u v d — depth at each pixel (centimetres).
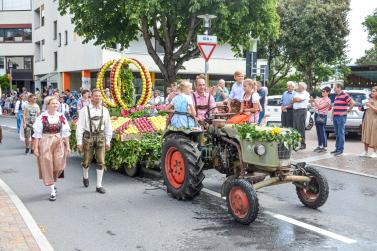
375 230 638
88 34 2128
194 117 828
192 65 3572
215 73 3659
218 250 559
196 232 628
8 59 5344
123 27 2108
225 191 689
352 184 936
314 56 3466
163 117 1060
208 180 970
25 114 1391
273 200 802
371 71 2662
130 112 1073
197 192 790
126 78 1136
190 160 768
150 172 1004
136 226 655
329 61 3525
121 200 803
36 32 4628
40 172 796
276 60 3978
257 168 710
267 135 674
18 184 936
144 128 1011
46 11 4156
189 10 1775
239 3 1856
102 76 1164
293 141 689
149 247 570
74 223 670
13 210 700
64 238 604
